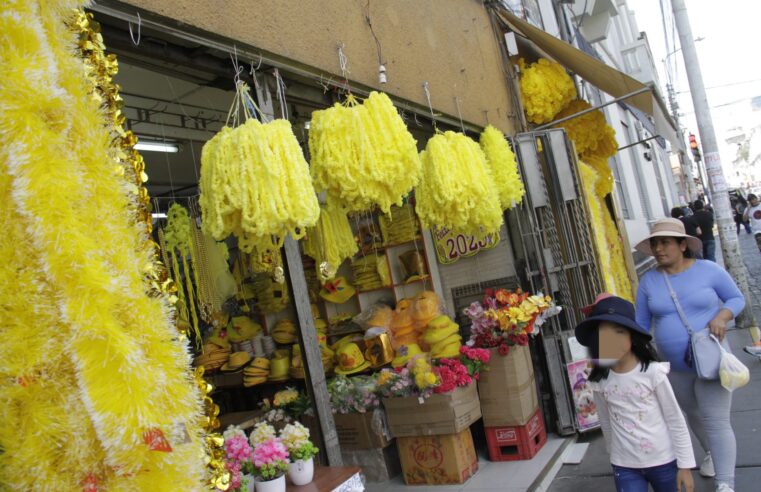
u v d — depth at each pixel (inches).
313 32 120.3
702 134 302.5
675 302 118.7
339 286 221.1
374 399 167.0
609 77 244.2
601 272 217.5
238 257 230.2
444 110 176.6
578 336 104.6
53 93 54.1
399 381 162.1
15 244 51.5
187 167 216.4
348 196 102.5
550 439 187.6
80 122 57.2
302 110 155.6
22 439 49.6
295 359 200.8
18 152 51.3
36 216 51.3
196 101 163.0
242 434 113.0
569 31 410.6
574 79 296.4
